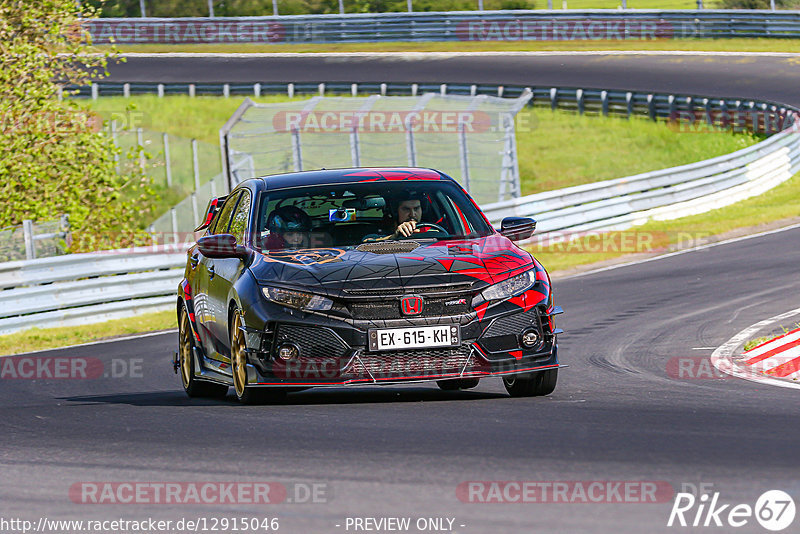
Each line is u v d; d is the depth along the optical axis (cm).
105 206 8050
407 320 2356
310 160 10562
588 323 4172
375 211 2714
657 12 16212
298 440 2031
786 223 7162
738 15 15762
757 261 5628
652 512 1451
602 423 2105
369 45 17688
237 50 18188
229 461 1878
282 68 16538
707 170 8181
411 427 2112
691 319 4050
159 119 14162
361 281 2386
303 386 2378
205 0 19938
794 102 12156
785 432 1969
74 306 5631
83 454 2041
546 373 2500
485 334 2383
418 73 15400
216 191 9756
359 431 2095
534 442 1917
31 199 7494
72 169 7812
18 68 7712
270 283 2444
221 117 14200
